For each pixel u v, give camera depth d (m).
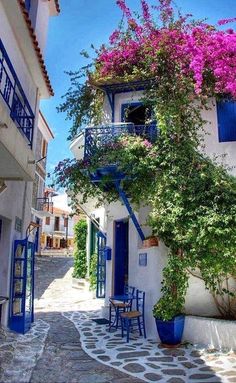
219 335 7.14
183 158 8.16
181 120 8.57
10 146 5.66
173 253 7.88
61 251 41.78
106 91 10.41
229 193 7.59
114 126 9.25
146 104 9.23
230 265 7.45
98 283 13.78
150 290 8.31
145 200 8.67
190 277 8.27
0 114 5.18
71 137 10.89
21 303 8.46
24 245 8.69
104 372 5.74
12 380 5.27
